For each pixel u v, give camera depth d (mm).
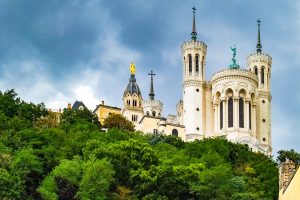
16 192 94062
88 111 173125
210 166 125562
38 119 158000
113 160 107938
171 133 197750
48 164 111688
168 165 109188
